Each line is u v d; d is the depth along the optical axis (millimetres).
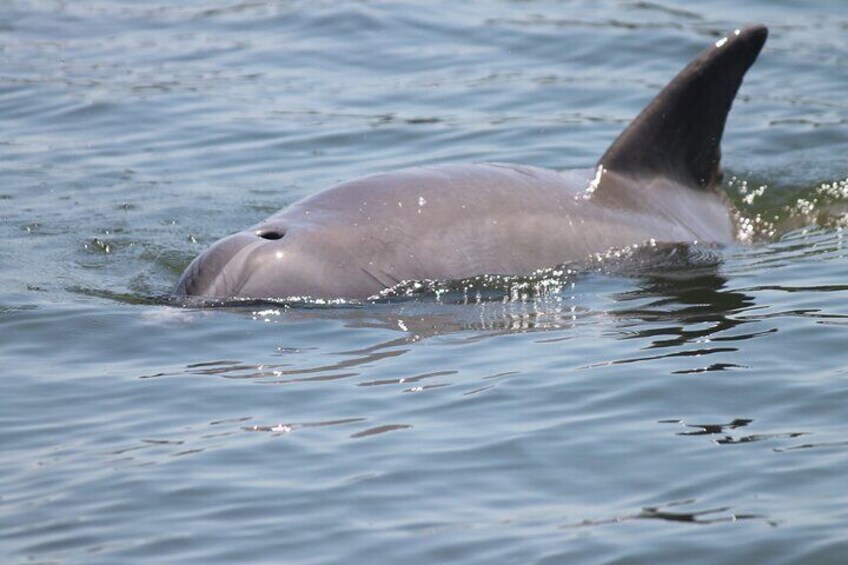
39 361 35406
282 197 52656
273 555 25297
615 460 28750
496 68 68750
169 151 58969
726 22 74000
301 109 63656
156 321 37844
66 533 26312
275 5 79688
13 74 69312
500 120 61344
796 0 77750
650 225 45469
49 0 82812
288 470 28719
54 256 45594
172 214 50625
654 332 36469
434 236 41312
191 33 76000
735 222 49188
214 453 29562
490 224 42375
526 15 76625
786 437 29438
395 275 40188
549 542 25406
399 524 26297
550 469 28453
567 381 33031
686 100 47000
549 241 42844
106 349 36156
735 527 25672
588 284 41281
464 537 25734
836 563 24344
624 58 69312
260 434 30484
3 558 25422
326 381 33500
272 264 39281
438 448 29547
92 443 30328
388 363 34688
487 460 28953
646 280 41688
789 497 26719
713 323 36969
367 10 77375
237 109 63875
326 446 29812
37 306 39438
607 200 45531
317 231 40375
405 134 59969
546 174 45719
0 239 47594
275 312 38094
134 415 31797
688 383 32562
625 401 31719
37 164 57344
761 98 63656
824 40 70688
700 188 48969
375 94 65500
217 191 53562
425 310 38812
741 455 28672
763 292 39812
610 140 58344
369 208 41531
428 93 65312
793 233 48688
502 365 34344
